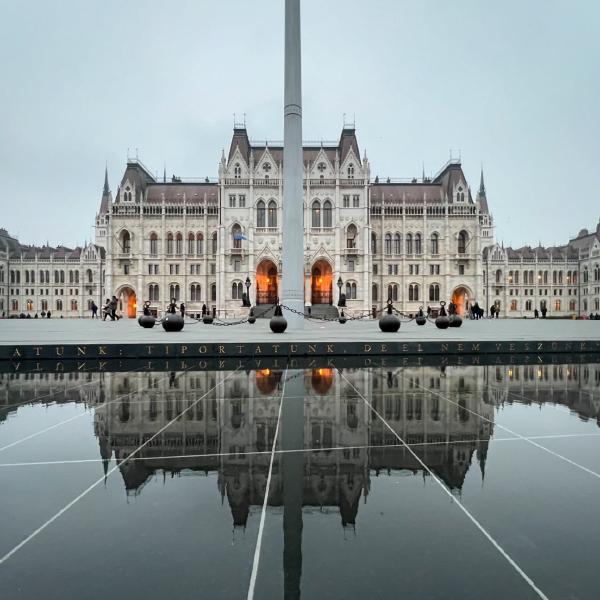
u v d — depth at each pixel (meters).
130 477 5.22
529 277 116.88
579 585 3.22
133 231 86.69
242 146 86.81
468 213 87.88
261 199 81.00
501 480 5.13
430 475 5.29
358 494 4.75
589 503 4.55
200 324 43.16
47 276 117.88
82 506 4.47
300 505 4.49
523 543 3.78
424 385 11.05
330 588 3.16
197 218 87.44
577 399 9.41
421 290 87.69
